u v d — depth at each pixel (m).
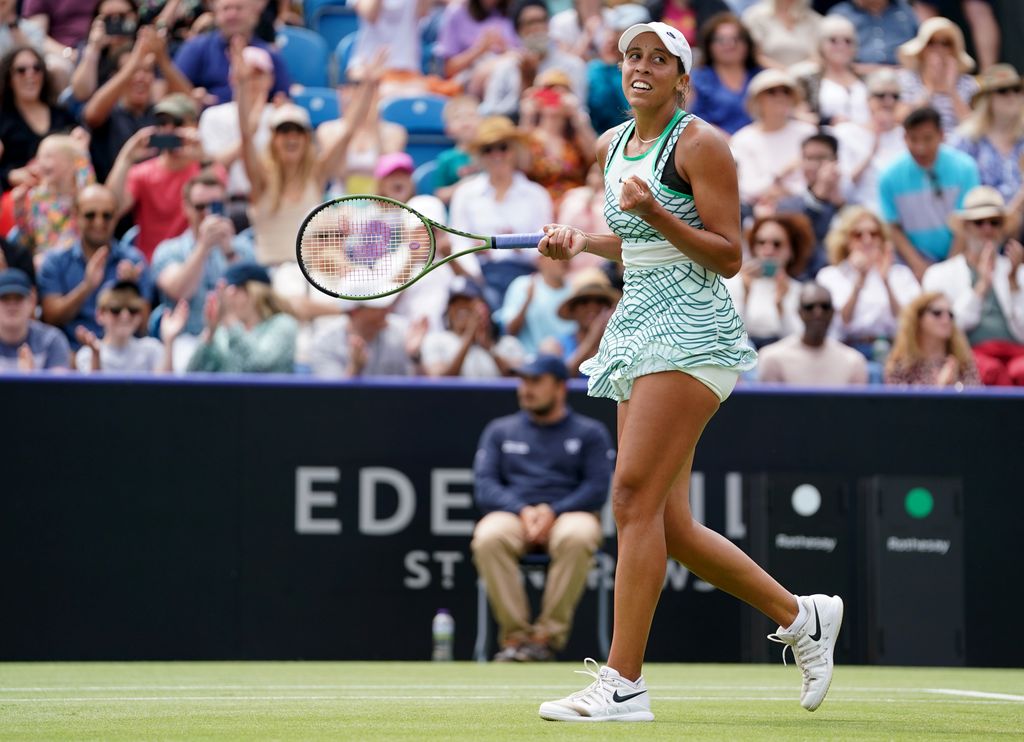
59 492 26.75
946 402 28.41
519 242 13.68
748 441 28.06
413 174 36.75
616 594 12.87
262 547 27.16
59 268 31.20
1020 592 28.25
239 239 32.91
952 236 34.50
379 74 35.62
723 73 38.09
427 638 27.45
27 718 13.49
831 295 29.66
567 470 26.94
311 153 33.75
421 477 27.62
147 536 26.89
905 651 27.06
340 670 23.75
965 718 14.07
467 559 27.69
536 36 39.03
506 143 34.09
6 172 34.59
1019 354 31.80
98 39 36.44
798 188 35.44
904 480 27.28
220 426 27.17
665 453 12.77
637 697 12.85
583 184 36.66
